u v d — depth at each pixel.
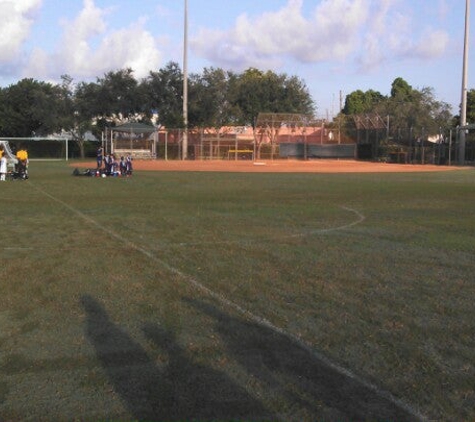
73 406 4.22
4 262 8.95
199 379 4.67
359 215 15.26
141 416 4.07
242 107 76.06
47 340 5.55
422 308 6.64
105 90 65.88
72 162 54.47
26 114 79.62
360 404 4.25
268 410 4.16
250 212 15.83
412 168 46.12
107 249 10.09
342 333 5.77
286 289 7.42
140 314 6.36
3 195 20.67
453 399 4.34
